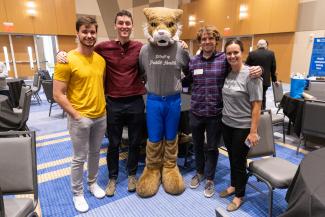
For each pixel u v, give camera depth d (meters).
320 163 1.23
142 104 2.19
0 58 7.55
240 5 8.37
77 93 1.80
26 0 7.41
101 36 8.81
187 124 2.51
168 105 2.12
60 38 8.23
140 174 2.54
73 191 1.99
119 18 1.93
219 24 9.23
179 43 2.07
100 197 2.13
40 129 4.13
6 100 3.18
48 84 4.79
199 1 9.80
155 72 2.02
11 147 1.43
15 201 1.40
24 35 7.77
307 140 3.41
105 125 2.01
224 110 1.88
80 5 8.30
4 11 7.16
